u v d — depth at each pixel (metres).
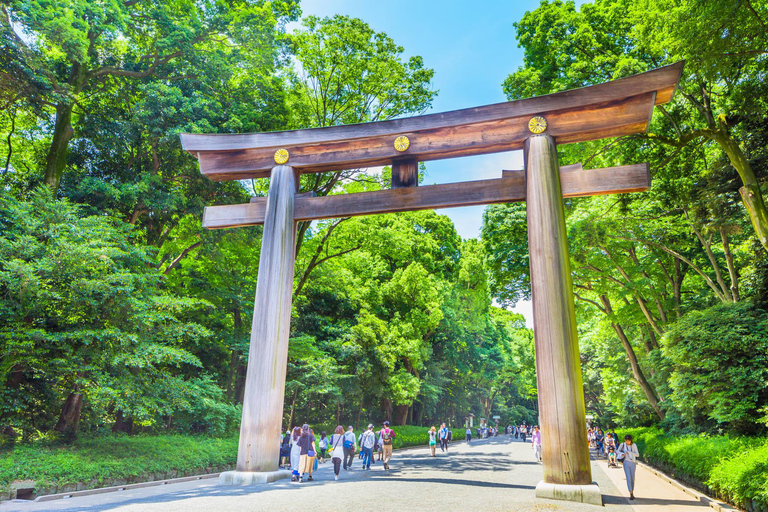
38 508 9.09
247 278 24.22
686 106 17.08
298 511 7.41
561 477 9.03
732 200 15.72
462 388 48.56
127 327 14.41
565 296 10.03
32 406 15.66
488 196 11.60
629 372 31.77
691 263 20.16
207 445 18.02
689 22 11.65
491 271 25.66
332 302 30.94
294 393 27.20
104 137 20.00
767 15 11.55
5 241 12.62
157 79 21.50
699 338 14.66
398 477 13.62
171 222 21.59
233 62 21.30
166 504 8.34
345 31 21.08
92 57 20.30
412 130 12.32
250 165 13.53
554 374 9.55
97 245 14.66
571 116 11.34
